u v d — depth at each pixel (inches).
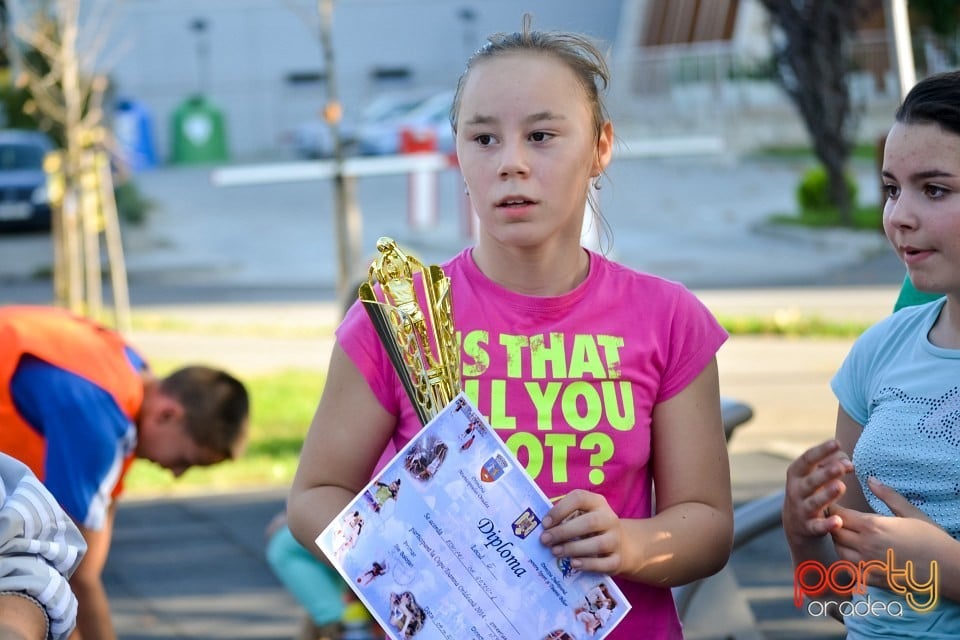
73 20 600.4
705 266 836.6
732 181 1183.6
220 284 853.8
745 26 1349.7
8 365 164.4
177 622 262.1
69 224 605.6
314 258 951.6
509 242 108.6
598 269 115.3
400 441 113.6
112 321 665.0
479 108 108.0
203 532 323.6
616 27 1704.0
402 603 100.6
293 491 114.7
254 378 497.4
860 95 1149.1
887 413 112.7
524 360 111.1
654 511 118.6
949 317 112.8
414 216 922.7
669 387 114.0
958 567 103.9
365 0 1712.6
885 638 111.8
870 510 117.9
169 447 179.3
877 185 992.2
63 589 95.9
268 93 1699.1
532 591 100.4
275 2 1691.7
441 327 107.1
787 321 587.5
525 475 100.7
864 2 950.4
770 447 373.7
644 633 111.8
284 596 275.9
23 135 1110.4
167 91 1679.4
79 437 164.4
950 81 106.0
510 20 1724.9
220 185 1327.5
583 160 109.3
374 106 1510.8
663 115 1355.8
